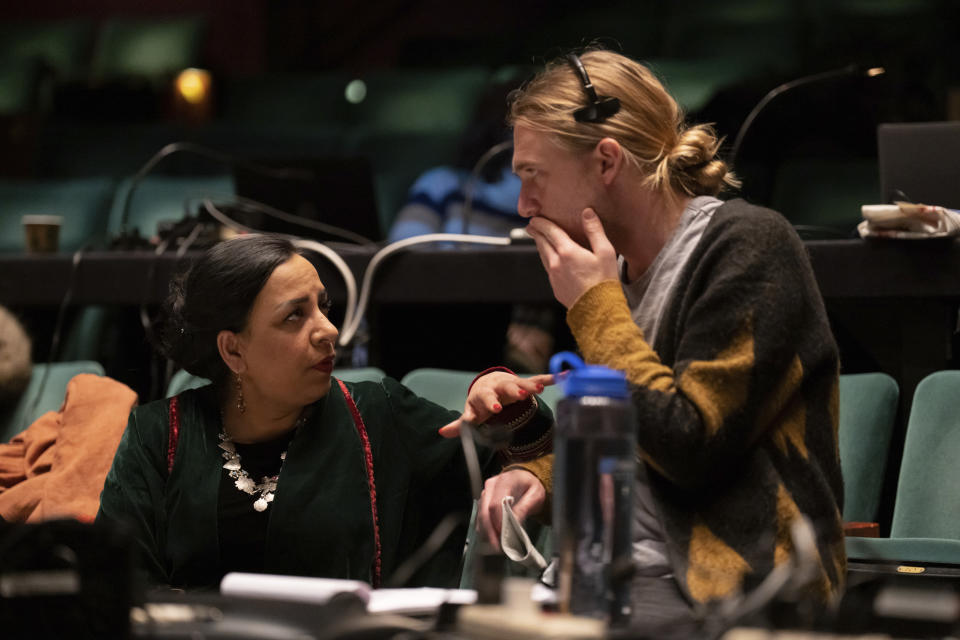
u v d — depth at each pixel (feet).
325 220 24.14
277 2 50.83
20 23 49.70
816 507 10.61
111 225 35.83
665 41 42.60
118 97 43.55
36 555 7.81
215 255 13.20
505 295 19.31
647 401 10.18
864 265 17.10
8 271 21.45
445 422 13.71
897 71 26.55
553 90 11.68
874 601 8.18
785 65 39.19
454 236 20.47
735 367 10.23
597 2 48.37
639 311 11.80
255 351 12.98
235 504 12.98
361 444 13.39
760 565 10.16
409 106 41.88
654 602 10.14
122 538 7.70
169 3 50.83
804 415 10.91
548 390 15.79
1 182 37.70
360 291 19.97
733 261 10.76
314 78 44.06
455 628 8.06
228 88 44.47
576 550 8.38
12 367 19.43
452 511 13.51
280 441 13.41
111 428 17.07
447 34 50.06
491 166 27.27
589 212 11.41
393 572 13.20
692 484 10.53
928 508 15.02
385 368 22.06
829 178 30.01
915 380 17.74
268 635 7.75
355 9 51.19
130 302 20.86
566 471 8.46
